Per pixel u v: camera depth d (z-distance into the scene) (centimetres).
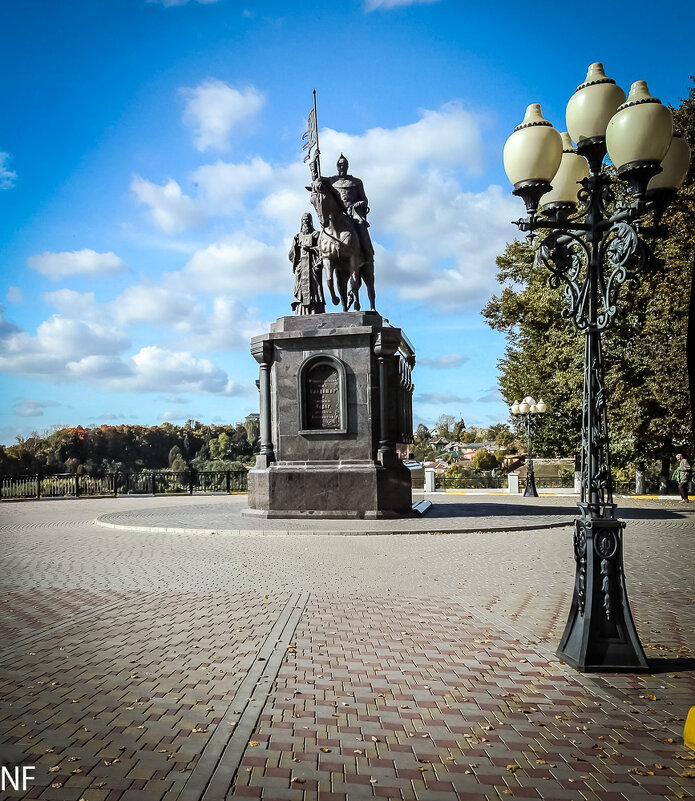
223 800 397
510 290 4150
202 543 1600
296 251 2327
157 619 844
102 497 3738
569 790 411
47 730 495
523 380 4128
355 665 654
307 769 438
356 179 2217
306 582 1085
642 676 622
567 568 1205
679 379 2775
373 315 2091
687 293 2595
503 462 8838
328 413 2031
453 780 423
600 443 661
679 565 1276
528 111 669
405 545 1519
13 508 2975
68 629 796
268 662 661
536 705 550
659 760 450
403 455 2211
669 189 682
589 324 668
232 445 7419
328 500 1997
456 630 784
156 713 529
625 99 650
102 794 399
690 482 3369
